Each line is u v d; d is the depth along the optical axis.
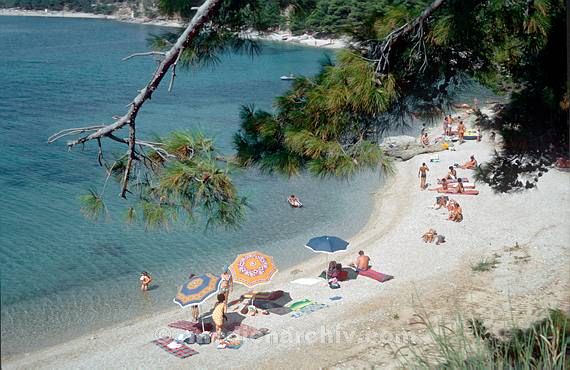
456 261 23.16
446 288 20.55
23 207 30.42
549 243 24.02
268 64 82.56
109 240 26.72
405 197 32.09
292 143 6.59
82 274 23.50
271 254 25.62
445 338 4.86
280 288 21.42
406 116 7.07
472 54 7.21
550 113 8.35
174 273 23.70
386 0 6.94
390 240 26.16
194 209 6.13
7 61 90.12
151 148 6.39
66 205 30.75
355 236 27.44
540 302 18.38
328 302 19.97
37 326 19.55
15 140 43.78
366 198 32.47
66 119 51.47
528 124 8.76
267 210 30.48
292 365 15.99
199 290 18.27
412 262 23.44
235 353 16.88
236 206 6.26
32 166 37.47
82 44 114.38
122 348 17.84
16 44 113.12
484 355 4.54
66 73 79.50
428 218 28.39
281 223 29.00
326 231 28.16
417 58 6.96
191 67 6.65
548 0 6.73
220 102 58.47
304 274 23.09
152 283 22.81
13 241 26.33
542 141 8.88
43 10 197.50
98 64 88.94
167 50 6.56
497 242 24.80
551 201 28.52
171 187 5.93
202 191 5.90
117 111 55.06
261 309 19.48
